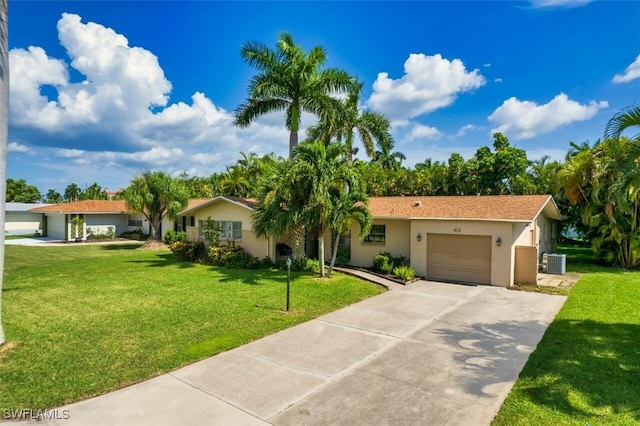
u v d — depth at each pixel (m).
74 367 6.37
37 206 42.75
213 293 12.04
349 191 15.20
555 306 11.02
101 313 9.66
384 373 6.32
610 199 18.45
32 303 10.70
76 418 4.82
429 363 6.75
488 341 7.96
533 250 14.26
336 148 14.91
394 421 4.80
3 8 6.77
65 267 17.88
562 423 4.65
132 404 5.20
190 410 5.06
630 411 4.91
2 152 6.92
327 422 4.79
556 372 6.16
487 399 5.38
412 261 16.22
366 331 8.63
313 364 6.70
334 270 16.52
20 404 5.16
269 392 5.61
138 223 36.34
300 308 10.42
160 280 14.34
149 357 6.85
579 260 22.05
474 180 32.94
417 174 36.81
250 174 35.22
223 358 6.91
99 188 72.69
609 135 8.19
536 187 30.78
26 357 6.76
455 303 11.44
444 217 15.30
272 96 18.36
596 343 7.53
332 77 18.08
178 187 28.38
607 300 11.59
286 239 18.97
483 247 14.76
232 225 19.91
